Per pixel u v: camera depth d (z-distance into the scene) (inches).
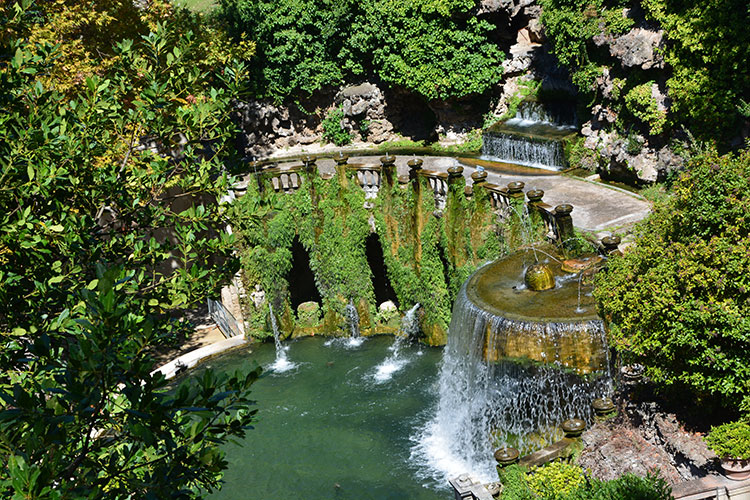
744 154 689.0
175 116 679.1
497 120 1636.3
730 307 636.7
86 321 340.8
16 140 532.4
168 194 1353.3
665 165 1183.6
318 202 1331.2
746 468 631.8
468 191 1159.6
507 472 749.3
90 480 381.1
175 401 349.4
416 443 1011.3
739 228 660.1
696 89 1114.7
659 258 687.7
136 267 622.8
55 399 361.1
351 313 1348.4
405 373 1191.6
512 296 943.0
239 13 1770.4
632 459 712.4
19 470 301.1
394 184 1269.7
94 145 628.4
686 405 721.6
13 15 590.6
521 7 1600.6
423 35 1632.6
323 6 1740.9
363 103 1742.1
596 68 1327.5
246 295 1360.7
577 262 981.2
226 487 962.1
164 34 656.4
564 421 821.9
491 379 924.0
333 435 1047.0
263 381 1217.4
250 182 1349.7
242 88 674.2
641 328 689.0
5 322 524.1
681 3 1161.4
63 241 541.3
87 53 1166.3
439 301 1251.2
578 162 1369.3
